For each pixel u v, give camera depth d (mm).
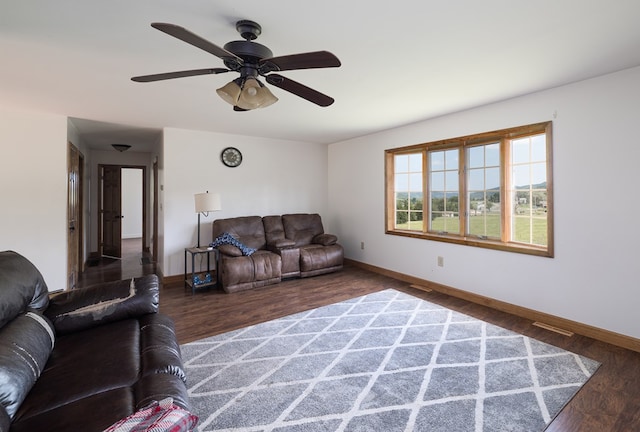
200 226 4902
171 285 4543
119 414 1173
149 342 1763
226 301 3812
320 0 1635
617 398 1966
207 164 4934
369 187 5254
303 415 1825
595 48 2199
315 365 2367
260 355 2514
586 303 2846
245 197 5301
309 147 5992
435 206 4355
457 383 2131
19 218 3709
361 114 3914
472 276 3787
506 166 3549
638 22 1862
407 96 3211
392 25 1887
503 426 1736
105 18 1793
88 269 5582
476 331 2938
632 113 2553
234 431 1697
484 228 3789
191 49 2176
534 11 1747
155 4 1660
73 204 4523
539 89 3033
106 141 5734
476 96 3227
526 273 3277
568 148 2924
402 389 2070
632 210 2578
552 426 1735
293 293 4105
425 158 4422
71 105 3482
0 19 1795
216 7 1689
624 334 2629
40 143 3791
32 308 1832
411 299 3834
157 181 5484
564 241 2979
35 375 1396
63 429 1098
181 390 1376
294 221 5488
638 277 2559
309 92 2143
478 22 1857
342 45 2129
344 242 5828
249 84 1828
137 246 8055
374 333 2904
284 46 2139
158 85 2859
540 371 2270
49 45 2111
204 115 3924
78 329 1963
